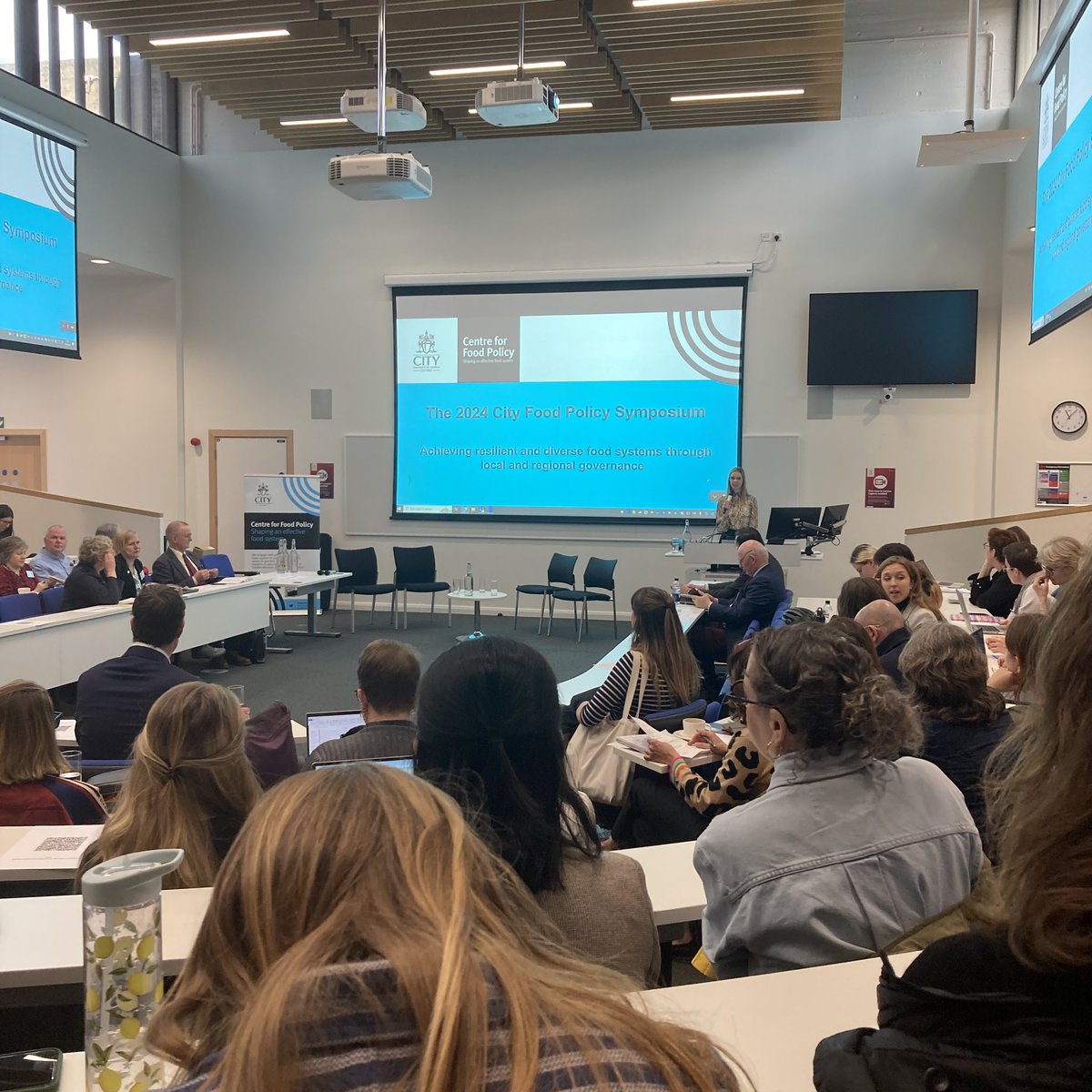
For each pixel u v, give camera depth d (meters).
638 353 9.32
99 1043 0.91
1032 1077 0.55
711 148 9.09
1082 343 8.38
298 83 8.19
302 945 0.49
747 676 1.56
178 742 1.82
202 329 10.30
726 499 8.47
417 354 9.80
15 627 5.17
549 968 0.55
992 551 5.71
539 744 1.29
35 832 2.14
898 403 8.84
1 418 10.59
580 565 9.60
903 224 8.74
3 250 7.46
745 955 1.49
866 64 8.79
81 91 9.20
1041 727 0.62
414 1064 0.45
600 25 6.96
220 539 10.38
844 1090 0.60
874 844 1.41
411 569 9.19
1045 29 7.63
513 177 9.52
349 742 2.37
